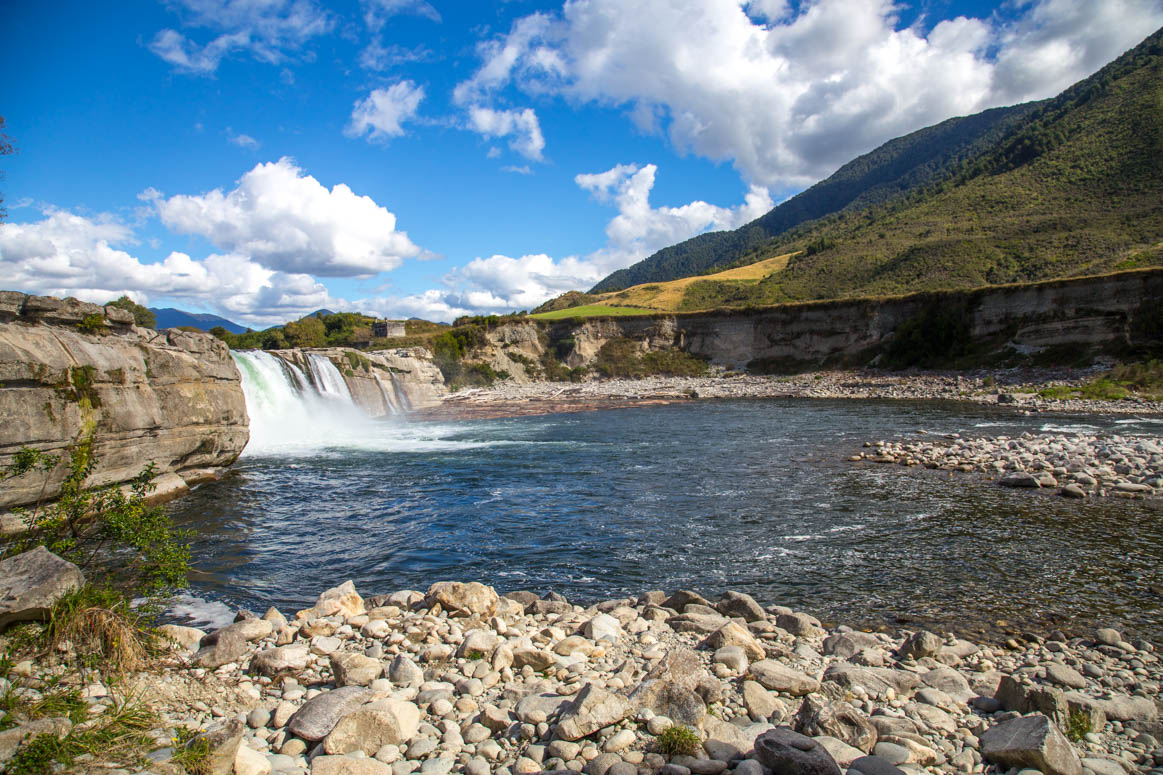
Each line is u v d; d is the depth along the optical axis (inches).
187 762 213.5
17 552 373.7
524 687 297.9
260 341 3937.0
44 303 759.1
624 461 1205.7
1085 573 540.7
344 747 241.1
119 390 807.7
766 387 3149.6
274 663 319.6
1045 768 224.2
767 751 225.9
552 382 3875.5
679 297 6112.2
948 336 3075.8
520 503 863.7
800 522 732.0
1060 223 4249.5
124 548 510.3
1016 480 891.4
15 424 644.1
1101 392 2069.4
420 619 396.8
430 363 3043.8
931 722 272.8
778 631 403.2
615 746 242.7
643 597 483.8
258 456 1318.9
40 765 206.4
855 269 5088.6
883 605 481.7
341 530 732.0
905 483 933.2
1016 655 380.5
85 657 286.4
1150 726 269.6
